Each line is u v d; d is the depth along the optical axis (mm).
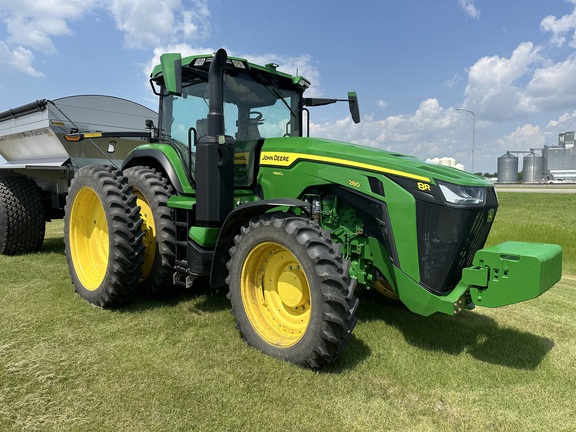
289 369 2912
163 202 4180
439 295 3094
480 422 2457
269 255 3299
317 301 2826
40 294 4367
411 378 2900
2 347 3137
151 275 4223
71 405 2453
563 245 8016
